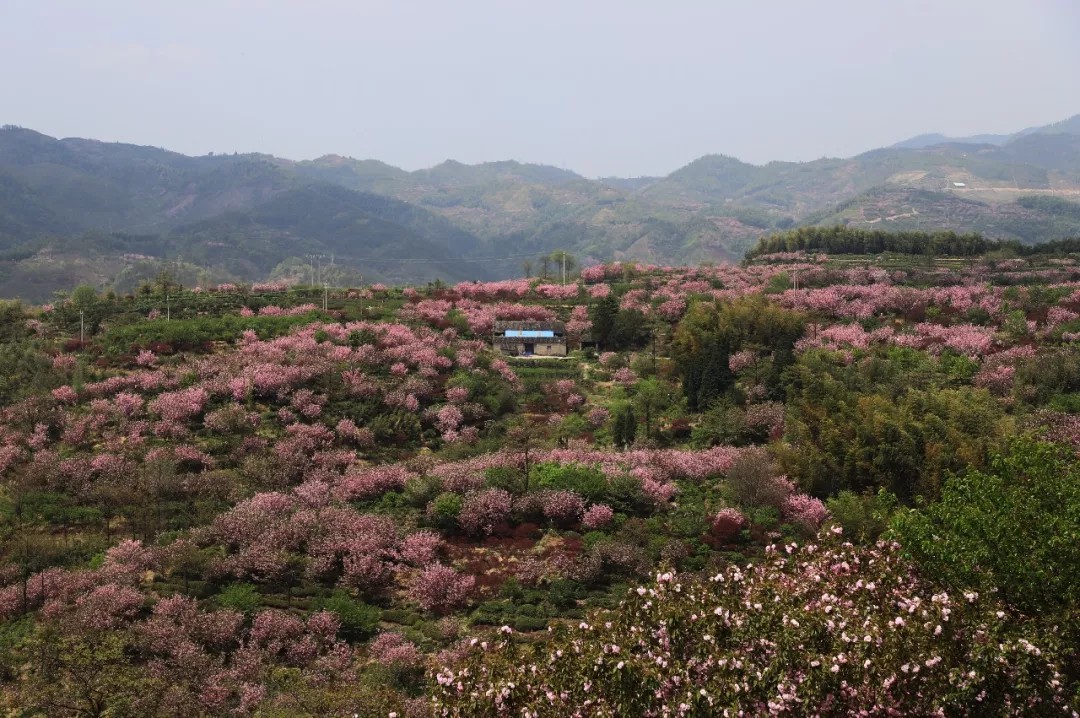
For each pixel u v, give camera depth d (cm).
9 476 5000
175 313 8619
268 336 7569
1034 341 7200
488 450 5656
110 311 8575
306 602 3762
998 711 1717
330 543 4081
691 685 1766
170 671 3105
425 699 2748
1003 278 10456
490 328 8431
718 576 2059
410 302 9469
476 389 6631
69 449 5409
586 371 7562
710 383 6412
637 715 1741
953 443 4797
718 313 7688
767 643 1841
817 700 1698
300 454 5325
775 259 13575
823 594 2005
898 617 1850
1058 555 2100
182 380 6322
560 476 4803
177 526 4453
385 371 6769
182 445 5453
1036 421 5262
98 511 4553
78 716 2795
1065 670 1866
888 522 2675
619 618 1978
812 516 4378
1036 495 2344
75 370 6506
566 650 1914
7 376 6394
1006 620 1878
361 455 5644
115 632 3291
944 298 8712
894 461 4700
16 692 2938
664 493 4706
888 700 1719
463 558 4228
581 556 4122
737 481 4725
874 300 8738
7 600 3612
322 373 6462
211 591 3838
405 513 4609
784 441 5262
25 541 4119
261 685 3052
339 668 3269
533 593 3872
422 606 3788
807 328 7588
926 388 6038
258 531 4209
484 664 1991
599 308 8344
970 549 2191
